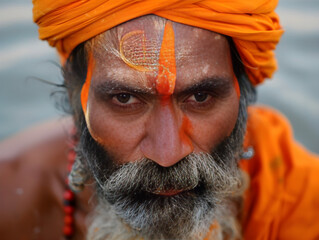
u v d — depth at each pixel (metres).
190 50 1.08
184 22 1.06
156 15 1.06
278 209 1.54
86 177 1.38
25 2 3.37
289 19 3.21
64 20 1.13
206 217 1.24
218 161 1.21
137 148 1.16
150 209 1.19
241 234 1.56
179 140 1.12
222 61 1.13
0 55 2.89
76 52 1.23
